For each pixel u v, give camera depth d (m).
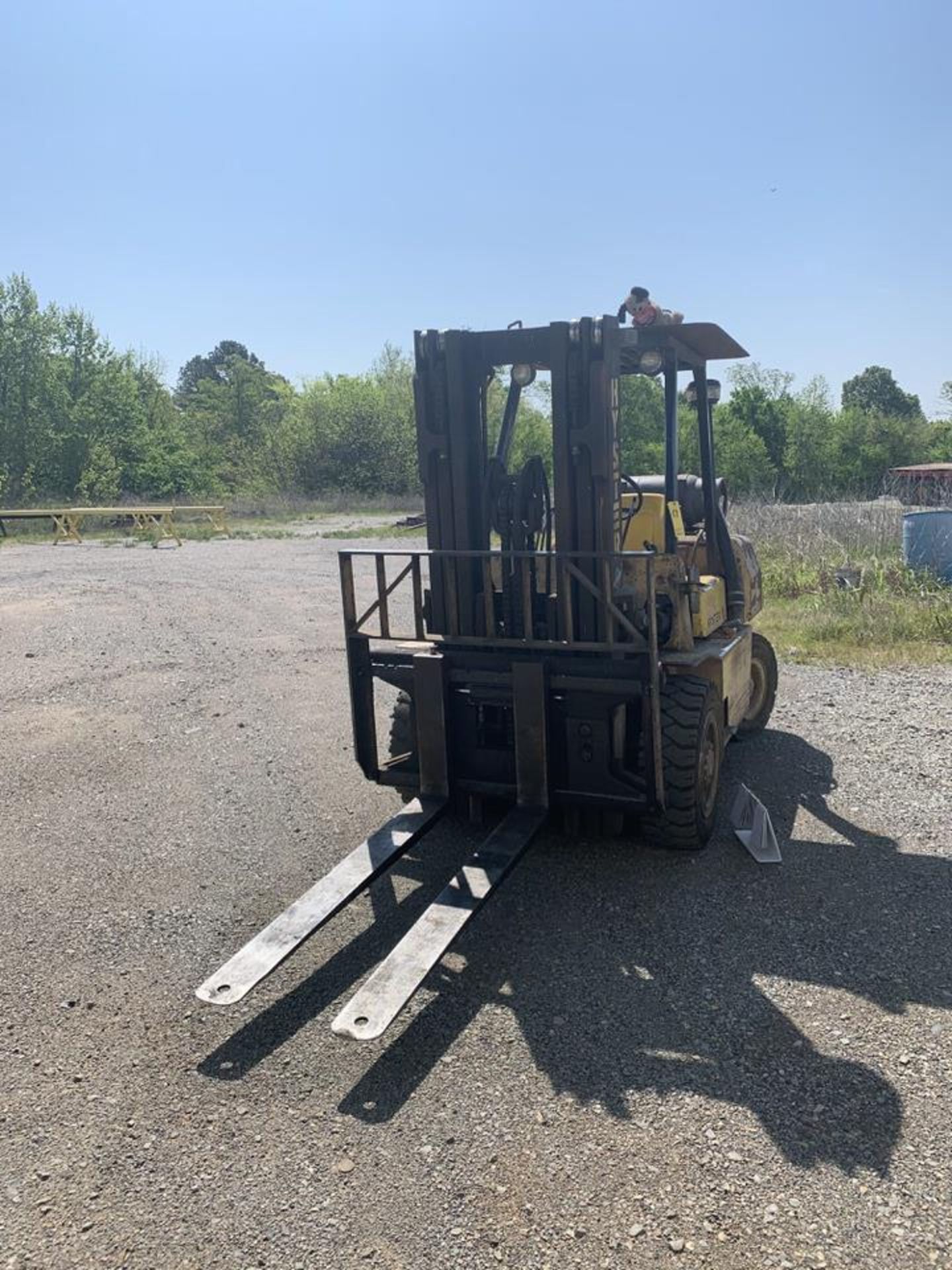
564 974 4.12
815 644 10.52
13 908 4.90
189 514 38.03
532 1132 3.19
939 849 5.28
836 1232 2.75
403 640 5.30
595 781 4.96
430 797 5.25
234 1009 3.97
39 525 33.16
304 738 7.59
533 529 5.28
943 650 10.15
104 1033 3.83
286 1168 3.07
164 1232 2.84
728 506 7.45
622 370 5.71
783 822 5.72
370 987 3.59
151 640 11.66
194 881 5.16
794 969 4.12
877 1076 3.41
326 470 49.44
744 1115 3.23
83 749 7.40
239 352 111.50
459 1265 2.68
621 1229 2.78
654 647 4.63
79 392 43.69
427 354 5.13
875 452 58.47
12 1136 3.26
